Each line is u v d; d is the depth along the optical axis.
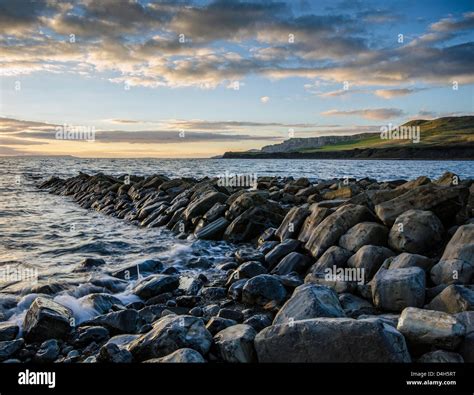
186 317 7.57
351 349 6.23
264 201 19.27
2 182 61.41
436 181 21.30
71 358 7.37
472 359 6.32
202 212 21.30
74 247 18.23
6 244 18.98
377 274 9.64
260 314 9.37
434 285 9.59
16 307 10.27
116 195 35.31
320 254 12.98
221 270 13.87
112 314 8.91
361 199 16.28
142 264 13.76
